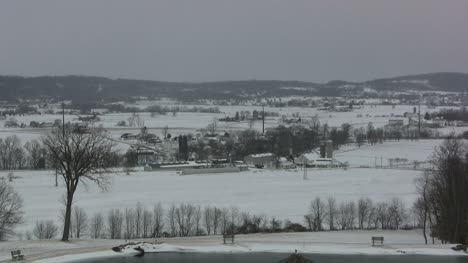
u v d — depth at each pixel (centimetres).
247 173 19912
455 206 8006
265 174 19562
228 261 6122
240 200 12988
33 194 13500
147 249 6425
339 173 19725
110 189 14775
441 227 8050
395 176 18475
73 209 10650
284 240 7212
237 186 15988
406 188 15338
